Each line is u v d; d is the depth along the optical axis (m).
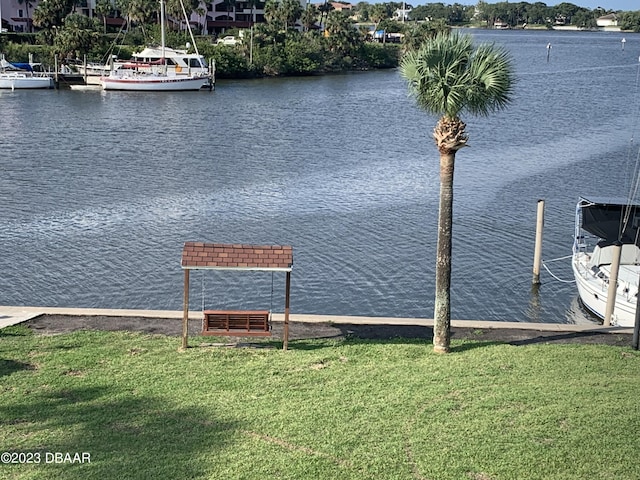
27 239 32.84
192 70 103.50
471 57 16.52
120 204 39.31
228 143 59.19
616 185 45.78
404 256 31.72
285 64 125.69
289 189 43.56
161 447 12.31
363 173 48.53
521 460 12.01
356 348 17.31
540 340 18.66
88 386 14.70
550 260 31.83
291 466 11.77
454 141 16.33
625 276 25.67
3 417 13.31
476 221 37.44
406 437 12.75
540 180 47.00
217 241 33.12
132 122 69.44
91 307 25.64
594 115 78.31
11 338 17.47
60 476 11.40
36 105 79.44
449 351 17.28
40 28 128.62
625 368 16.12
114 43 108.00
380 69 144.50
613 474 11.64
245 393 14.51
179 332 18.39
